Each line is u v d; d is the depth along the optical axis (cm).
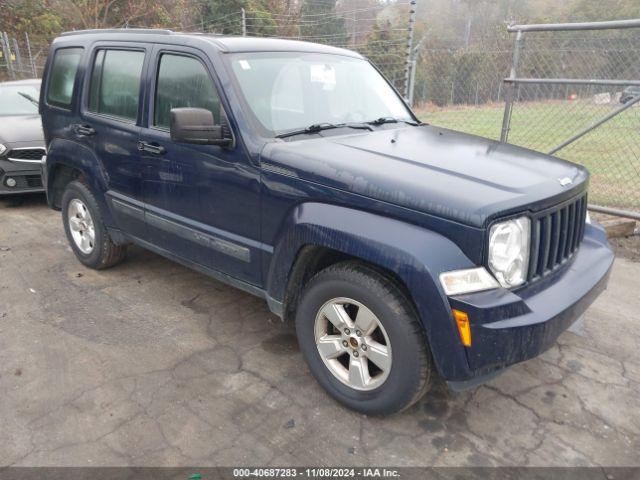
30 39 2475
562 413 294
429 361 258
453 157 299
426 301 238
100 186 432
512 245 249
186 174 350
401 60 868
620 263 505
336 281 275
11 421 283
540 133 620
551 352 354
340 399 293
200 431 277
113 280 466
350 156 290
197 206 350
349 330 280
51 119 482
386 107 407
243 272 336
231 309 414
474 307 232
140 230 412
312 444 268
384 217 258
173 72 362
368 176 264
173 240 382
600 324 391
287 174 292
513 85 596
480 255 237
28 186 684
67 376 324
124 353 350
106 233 458
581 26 529
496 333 233
